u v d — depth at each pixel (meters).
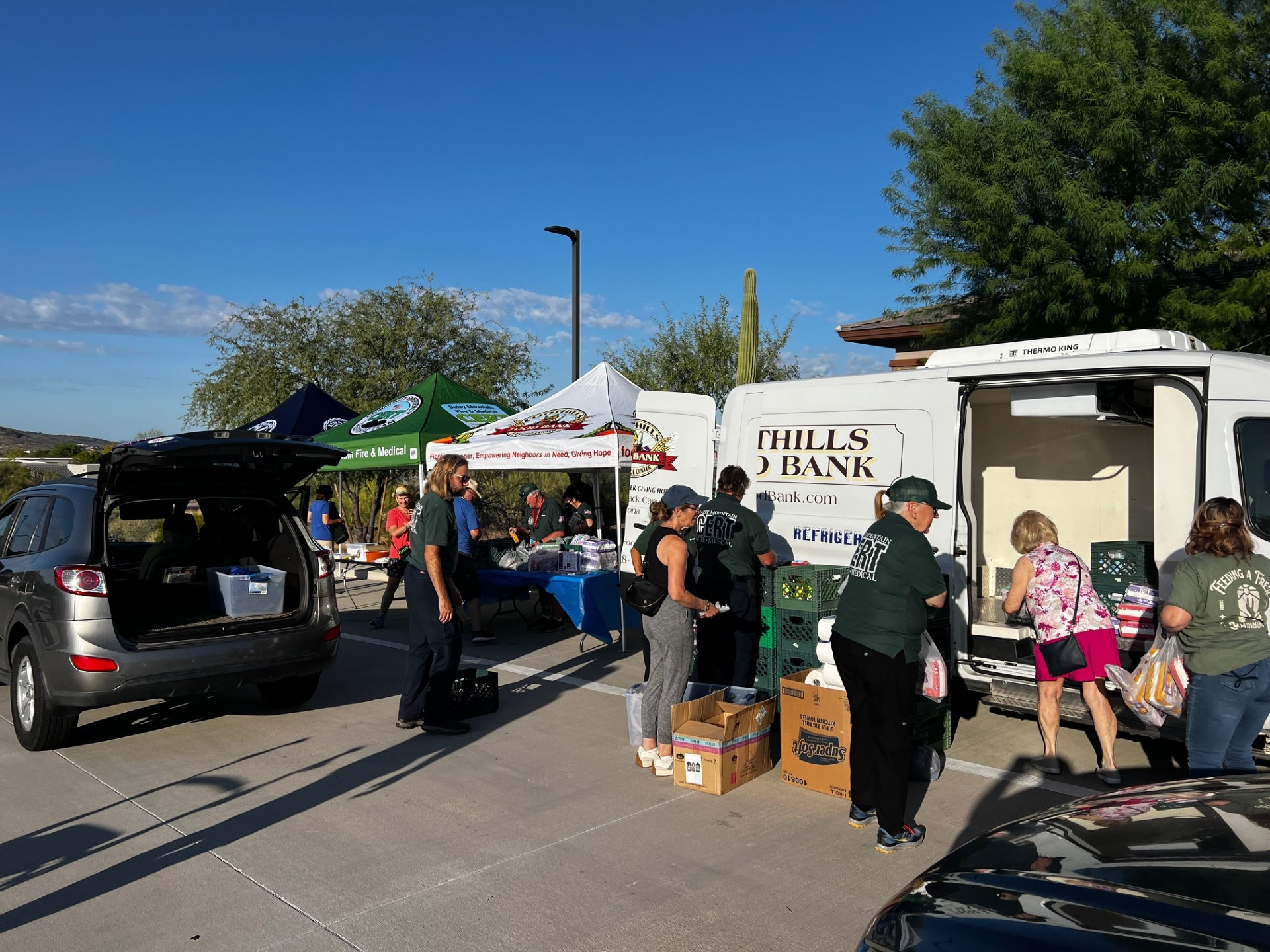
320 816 4.85
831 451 6.80
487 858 4.31
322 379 19.27
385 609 10.38
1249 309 8.52
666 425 8.75
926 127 10.67
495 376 19.77
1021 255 9.77
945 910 2.23
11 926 3.73
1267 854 2.21
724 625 6.19
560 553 9.39
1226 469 4.97
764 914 3.75
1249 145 8.87
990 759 5.66
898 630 4.28
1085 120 9.34
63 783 5.41
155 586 7.05
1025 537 5.31
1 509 7.23
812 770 5.12
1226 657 4.16
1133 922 1.98
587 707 6.93
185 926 3.72
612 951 3.50
